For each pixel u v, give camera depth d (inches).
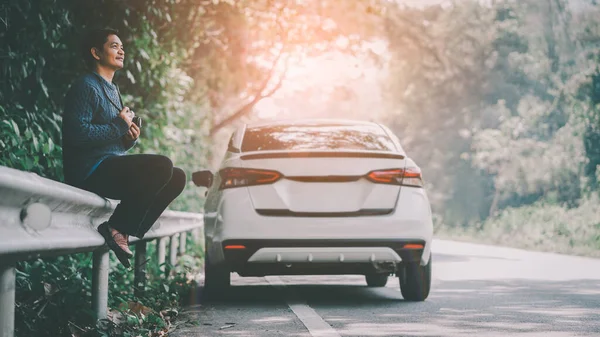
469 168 1847.9
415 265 337.1
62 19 347.9
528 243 1024.9
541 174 1374.3
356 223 312.8
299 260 313.7
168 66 523.2
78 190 190.1
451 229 1736.0
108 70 238.4
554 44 1611.7
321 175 315.9
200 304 335.0
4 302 145.6
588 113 1221.1
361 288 405.7
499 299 351.9
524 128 1497.3
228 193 318.7
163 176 223.3
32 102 342.0
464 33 1819.6
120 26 432.8
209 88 872.9
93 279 224.7
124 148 237.1
